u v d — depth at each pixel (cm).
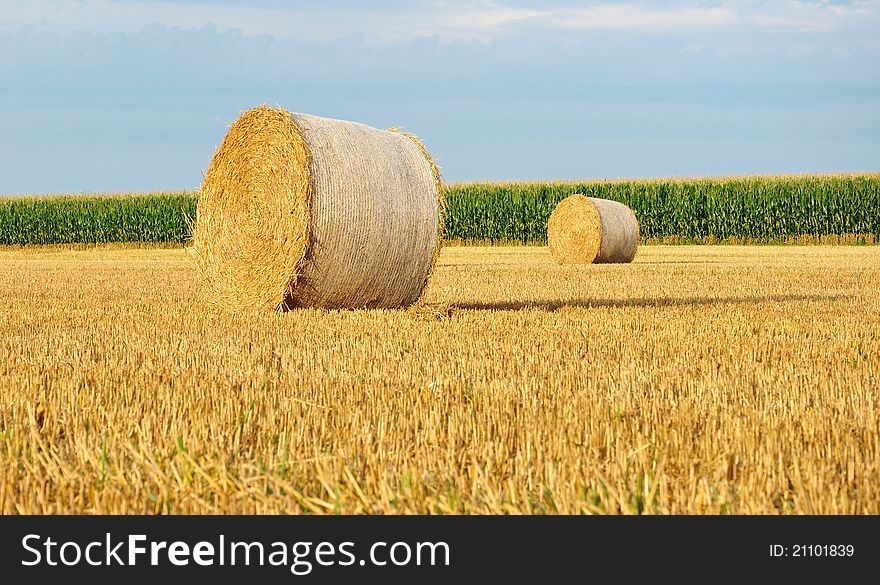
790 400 930
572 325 1680
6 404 945
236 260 1962
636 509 624
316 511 634
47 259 5088
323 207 1830
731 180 7056
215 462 707
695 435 807
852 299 2325
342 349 1339
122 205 7431
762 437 786
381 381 1066
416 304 1950
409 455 742
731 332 1584
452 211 7056
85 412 885
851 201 6619
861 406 915
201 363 1219
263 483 679
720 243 6850
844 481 677
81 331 1605
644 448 733
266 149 1891
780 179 6988
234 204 1967
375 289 1911
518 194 7038
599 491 640
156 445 765
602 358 1275
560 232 4391
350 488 664
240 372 1140
